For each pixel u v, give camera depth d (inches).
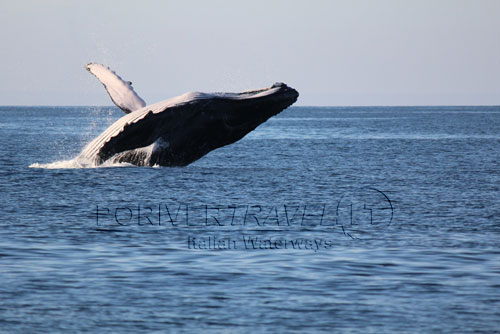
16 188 4566.9
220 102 4869.6
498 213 3878.0
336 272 2534.5
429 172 6294.3
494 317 2062.0
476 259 2738.7
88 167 5487.2
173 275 2474.2
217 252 2844.5
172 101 4857.3
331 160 7805.1
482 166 6978.4
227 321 2014.0
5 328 1932.8
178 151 5128.0
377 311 2107.5
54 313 2058.3
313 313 2085.4
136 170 5349.4
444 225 3503.9
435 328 1975.9
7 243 2928.2
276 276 2476.6
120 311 2086.6
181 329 1950.1
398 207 4092.0
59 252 2792.8
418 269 2578.7
